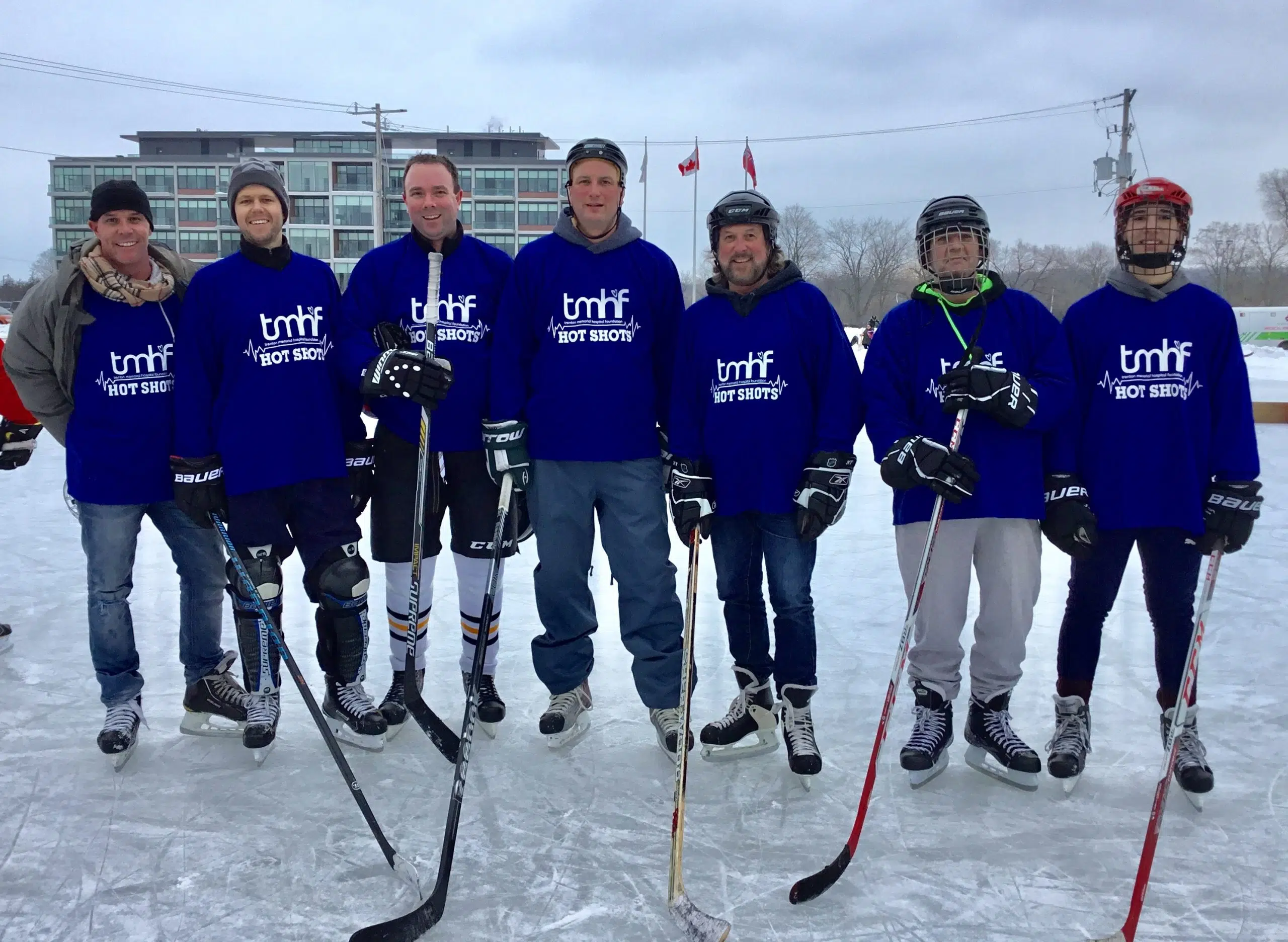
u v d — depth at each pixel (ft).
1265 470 25.43
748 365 8.46
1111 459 8.08
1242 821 7.61
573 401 8.72
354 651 9.14
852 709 9.95
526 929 6.28
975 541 8.29
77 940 6.14
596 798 8.07
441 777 8.44
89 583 8.83
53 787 8.18
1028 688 10.32
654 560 8.99
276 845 7.27
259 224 8.60
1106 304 8.24
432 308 8.54
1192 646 7.30
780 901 6.59
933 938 6.19
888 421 8.12
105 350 8.54
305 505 8.92
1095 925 6.31
